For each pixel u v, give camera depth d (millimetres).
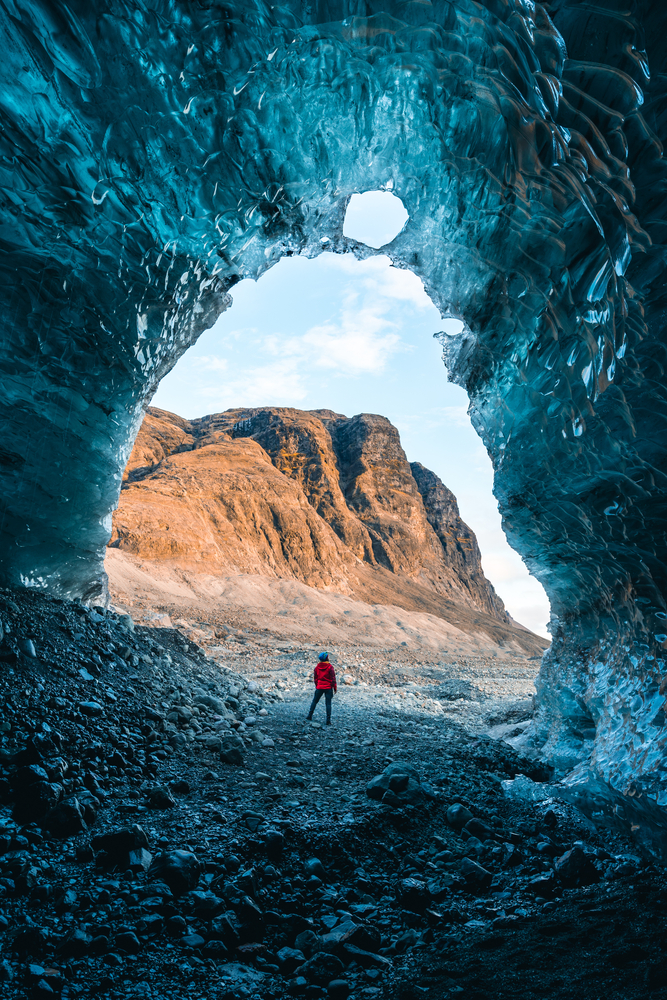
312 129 4594
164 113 3873
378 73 3947
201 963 2385
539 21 2861
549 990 2115
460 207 4754
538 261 4211
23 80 3447
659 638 4480
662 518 4145
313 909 2947
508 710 10086
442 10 3201
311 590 50594
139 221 4578
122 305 5160
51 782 3701
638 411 3803
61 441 5777
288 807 4121
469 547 107312
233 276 6117
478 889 3389
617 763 4375
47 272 4598
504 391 5805
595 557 5391
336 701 10008
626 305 3422
